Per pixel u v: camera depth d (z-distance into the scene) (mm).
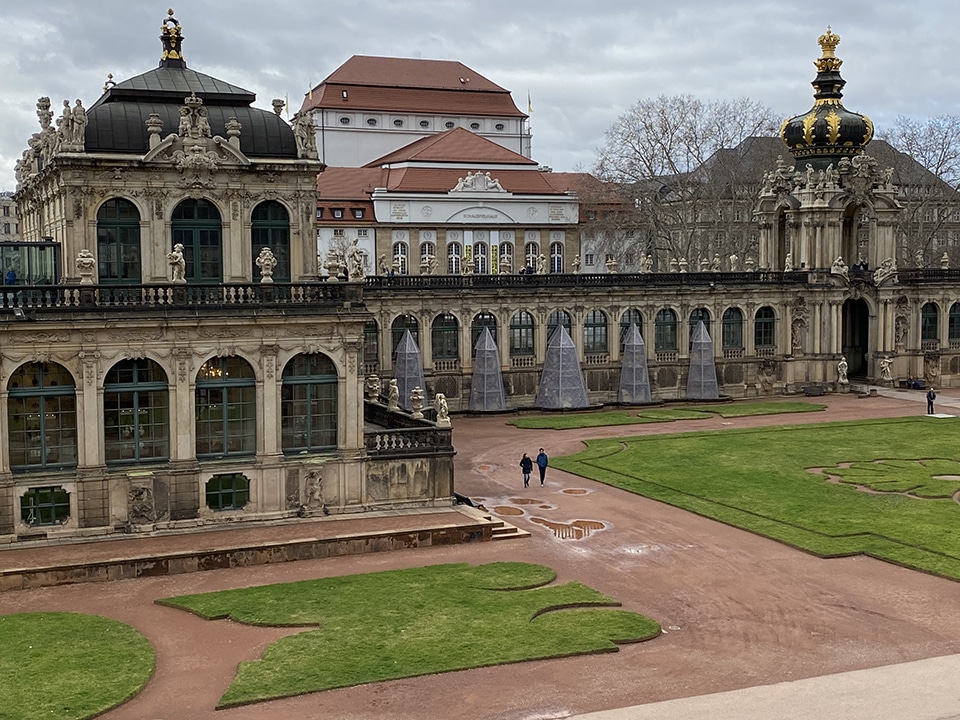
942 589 45469
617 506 60906
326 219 147500
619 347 104812
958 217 165375
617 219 149625
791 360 111875
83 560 46281
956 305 118312
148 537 50406
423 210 151875
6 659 36750
